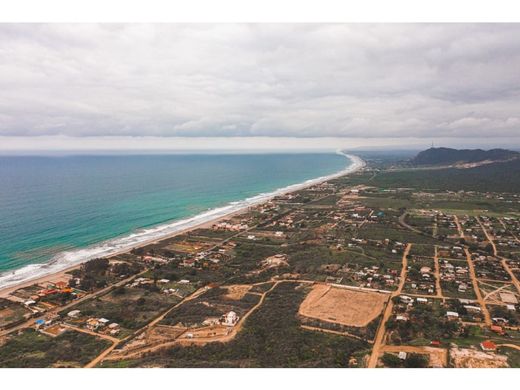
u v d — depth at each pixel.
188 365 71.00
